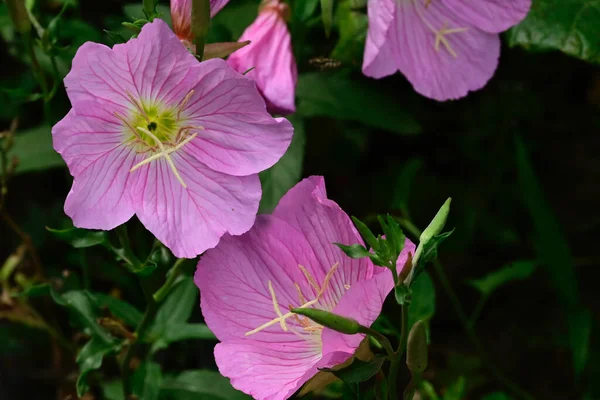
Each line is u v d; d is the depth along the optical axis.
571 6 0.55
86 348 0.48
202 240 0.44
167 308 0.50
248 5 0.55
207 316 0.44
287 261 0.45
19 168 0.55
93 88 0.43
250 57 0.49
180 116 0.45
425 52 0.51
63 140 0.43
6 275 0.55
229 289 0.45
